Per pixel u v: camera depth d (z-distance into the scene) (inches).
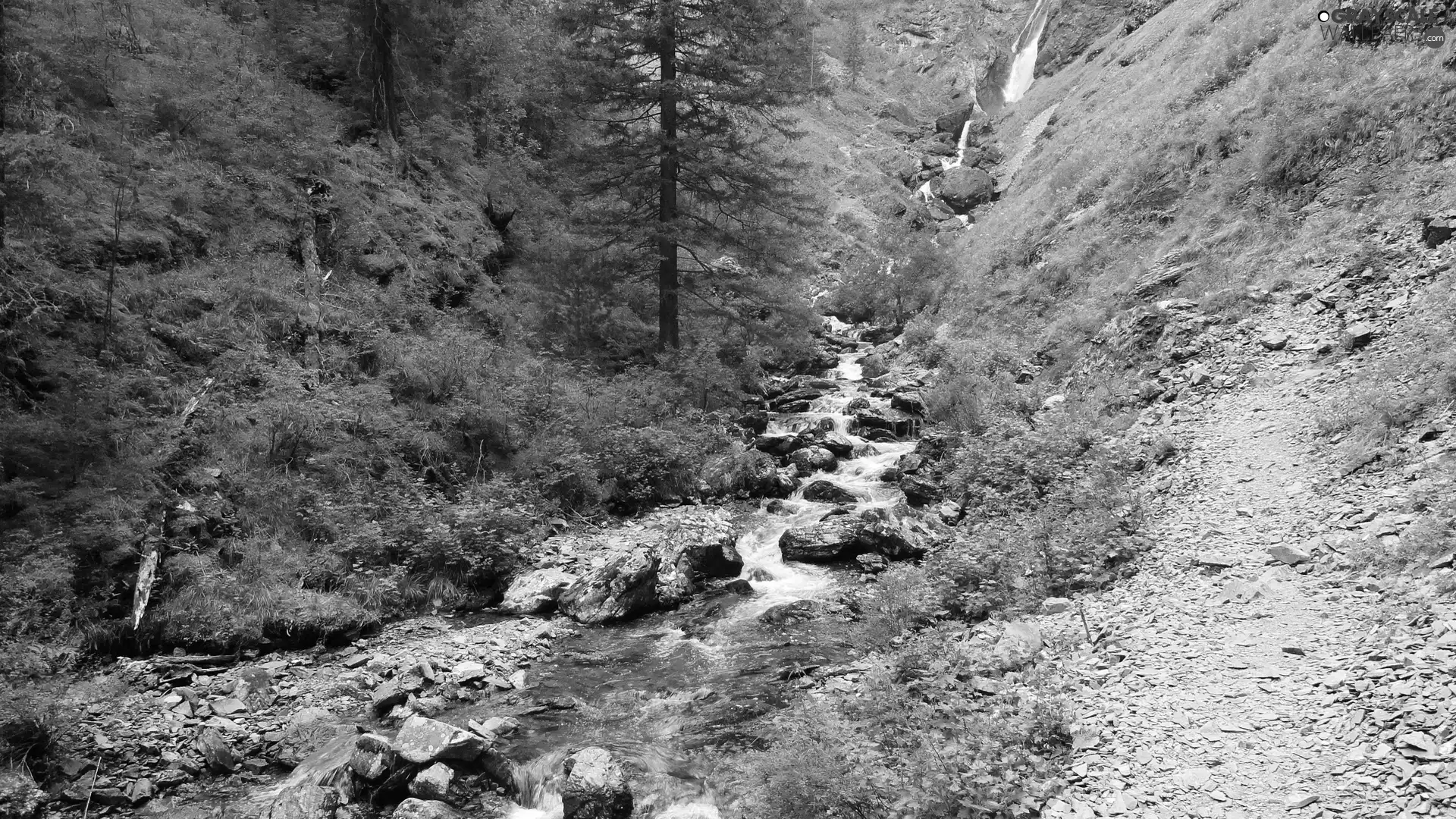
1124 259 738.8
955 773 219.9
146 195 593.9
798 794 223.9
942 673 277.3
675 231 807.7
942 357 861.8
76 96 617.0
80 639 373.4
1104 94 1544.0
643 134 830.5
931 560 411.2
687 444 666.2
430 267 727.7
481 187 900.0
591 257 863.1
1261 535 343.6
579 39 797.9
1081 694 264.1
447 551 473.7
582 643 407.2
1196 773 215.6
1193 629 289.3
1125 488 427.8
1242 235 615.8
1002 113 2340.1
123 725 321.7
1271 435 421.4
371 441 541.0
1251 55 871.7
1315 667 248.5
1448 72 557.0
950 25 2874.0
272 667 376.2
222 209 647.1
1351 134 592.7
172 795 284.7
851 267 1332.4
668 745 301.9
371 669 378.6
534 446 608.1
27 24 583.5
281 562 439.5
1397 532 303.6
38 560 371.2
